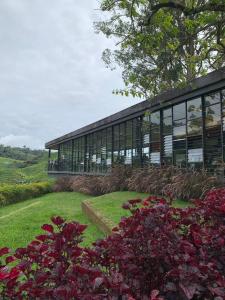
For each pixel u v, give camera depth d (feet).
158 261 9.29
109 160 72.74
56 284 8.03
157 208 10.31
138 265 9.42
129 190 49.03
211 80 37.45
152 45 27.22
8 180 145.59
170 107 49.80
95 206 35.04
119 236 9.92
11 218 38.47
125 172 53.83
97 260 9.59
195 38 28.35
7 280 7.74
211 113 40.83
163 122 51.75
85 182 67.10
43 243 9.23
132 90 30.96
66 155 110.32
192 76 37.88
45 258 8.81
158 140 52.65
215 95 40.09
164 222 10.08
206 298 8.43
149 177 43.70
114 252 9.54
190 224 10.69
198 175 34.99
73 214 38.73
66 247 8.91
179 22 27.55
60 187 79.46
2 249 8.71
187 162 45.29
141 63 45.01
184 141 46.42
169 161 49.75
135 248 9.57
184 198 34.55
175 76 32.53
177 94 44.04
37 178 145.69
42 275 7.98
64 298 7.34
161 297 8.02
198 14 25.36
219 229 10.23
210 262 9.14
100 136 78.89
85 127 83.15
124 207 10.79
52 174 125.29
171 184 36.73
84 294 7.52
